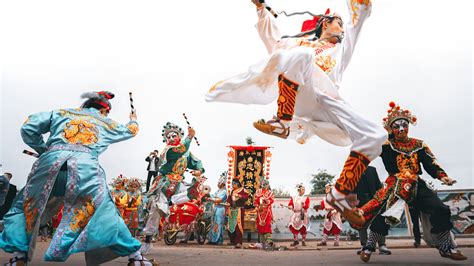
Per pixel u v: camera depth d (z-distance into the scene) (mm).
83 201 3295
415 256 5512
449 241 4594
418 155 4891
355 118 2748
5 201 9453
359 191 6859
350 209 2643
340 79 3125
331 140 3188
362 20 3033
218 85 2877
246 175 12070
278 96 2875
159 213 6332
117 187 8523
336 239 9609
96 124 3738
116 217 3305
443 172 4730
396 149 4906
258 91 3018
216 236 10539
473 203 10789
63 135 3559
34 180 3396
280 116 2730
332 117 2912
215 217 10695
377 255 5789
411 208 5016
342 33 3311
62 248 3117
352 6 3045
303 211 9734
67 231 3193
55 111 3711
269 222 8570
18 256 3221
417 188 4719
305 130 3363
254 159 12211
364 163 2648
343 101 2961
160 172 6707
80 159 3428
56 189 3531
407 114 4965
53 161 3402
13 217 3355
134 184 8523
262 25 3342
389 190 4750
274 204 12703
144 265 3336
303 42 3252
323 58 3111
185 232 10555
